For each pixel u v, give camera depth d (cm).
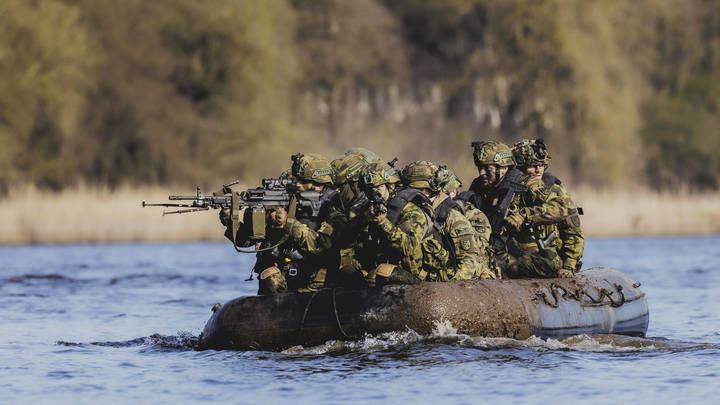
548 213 3984
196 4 17325
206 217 12150
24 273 7625
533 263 3975
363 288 3622
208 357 3575
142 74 17488
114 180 17150
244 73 17675
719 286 6612
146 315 5150
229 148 17525
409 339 3516
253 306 3669
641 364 3444
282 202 3734
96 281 7056
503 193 4028
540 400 2933
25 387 3216
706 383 3148
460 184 3947
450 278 3759
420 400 2920
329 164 3797
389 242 3572
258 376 3238
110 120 17225
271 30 18512
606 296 4025
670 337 4259
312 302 3597
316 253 3709
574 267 4125
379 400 2920
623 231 13088
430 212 3672
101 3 17288
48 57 15138
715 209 13725
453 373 3234
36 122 15625
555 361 3428
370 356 3478
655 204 13700
